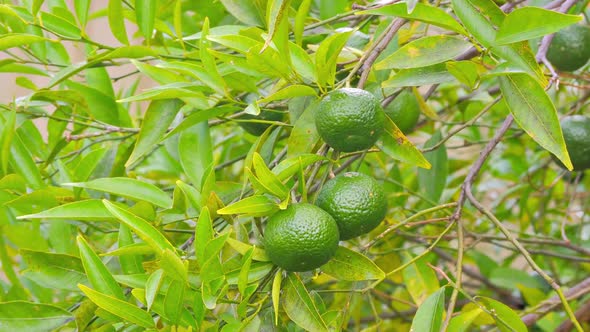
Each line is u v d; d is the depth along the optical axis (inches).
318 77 32.4
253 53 31.8
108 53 35.4
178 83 34.2
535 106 31.8
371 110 31.6
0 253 38.6
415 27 37.8
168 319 30.5
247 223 35.1
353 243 42.7
